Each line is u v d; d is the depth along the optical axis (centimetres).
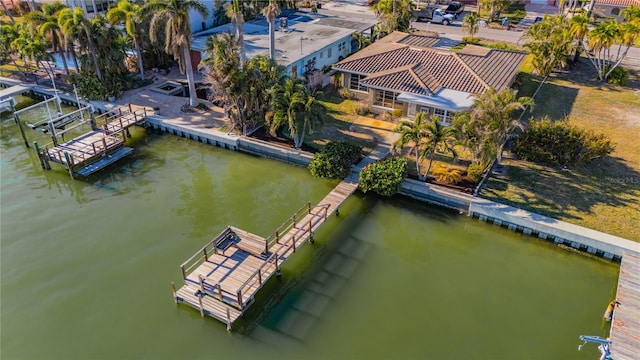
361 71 3772
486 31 5747
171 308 2080
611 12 6059
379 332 1966
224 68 3086
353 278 2248
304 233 2420
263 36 4697
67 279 2233
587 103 3828
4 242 2470
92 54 3762
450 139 3266
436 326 1991
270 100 3173
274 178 3048
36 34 3981
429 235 2545
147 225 2606
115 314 2050
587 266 2320
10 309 2075
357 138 3322
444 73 3628
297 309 2077
